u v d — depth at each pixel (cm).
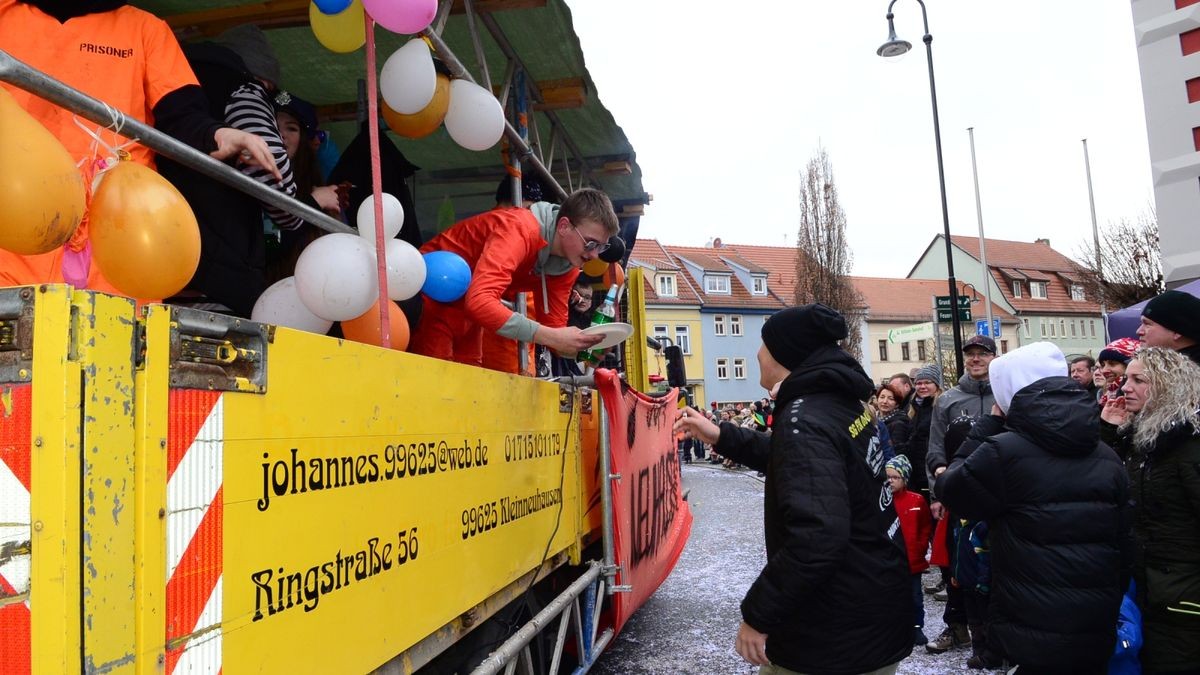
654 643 540
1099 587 279
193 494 115
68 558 94
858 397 263
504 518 254
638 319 698
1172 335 349
